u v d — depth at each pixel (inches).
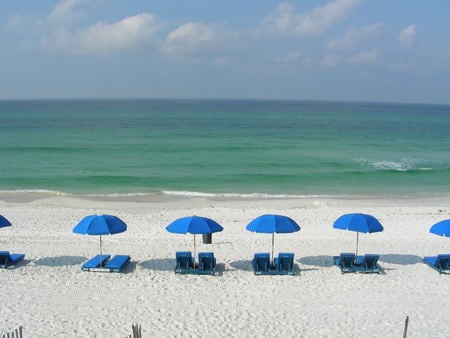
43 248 744.3
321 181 1443.2
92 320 502.9
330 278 628.1
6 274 628.7
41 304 539.5
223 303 549.0
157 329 485.1
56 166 1690.5
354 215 639.8
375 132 3430.1
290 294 576.1
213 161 1829.5
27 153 2015.3
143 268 660.1
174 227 615.8
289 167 1700.3
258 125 4010.8
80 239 798.5
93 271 641.6
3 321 495.8
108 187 1339.8
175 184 1387.8
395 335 479.2
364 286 602.5
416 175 1550.2
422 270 663.8
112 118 4808.1
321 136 3002.0
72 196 1208.2
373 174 1558.8
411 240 814.5
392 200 1198.9
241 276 633.6
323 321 507.8
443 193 1299.2
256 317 515.2
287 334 478.0
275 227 614.5
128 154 2018.9
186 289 587.8
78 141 2492.6
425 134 3316.9
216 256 715.4
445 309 540.7
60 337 465.1
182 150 2161.7
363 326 497.7
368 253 738.8
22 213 992.2
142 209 1069.1
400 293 582.6
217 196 1222.9
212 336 471.5
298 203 1139.9
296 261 695.1
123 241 788.6
